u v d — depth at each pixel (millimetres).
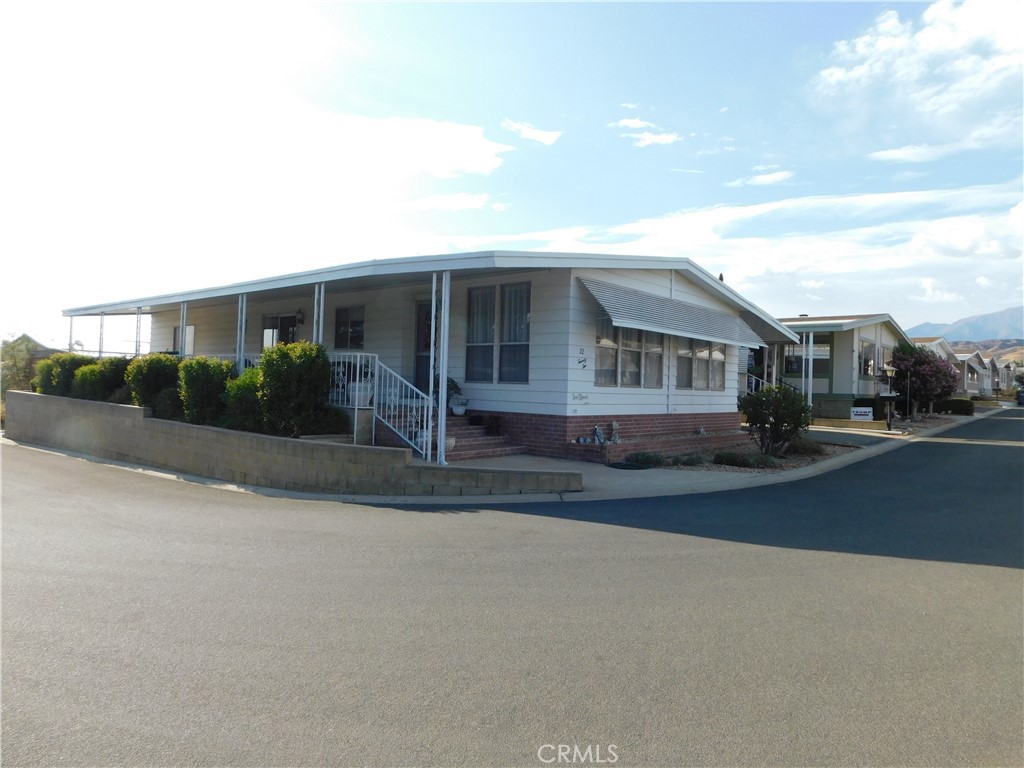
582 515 8719
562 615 5039
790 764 3178
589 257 12773
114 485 11445
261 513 8859
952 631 4848
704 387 18031
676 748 3297
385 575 5973
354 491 10484
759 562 6562
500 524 8125
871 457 16062
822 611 5219
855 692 3896
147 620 4855
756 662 4273
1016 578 6164
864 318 28438
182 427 13391
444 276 11625
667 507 9344
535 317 13484
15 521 8281
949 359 49500
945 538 7719
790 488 11211
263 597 5359
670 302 15672
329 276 13164
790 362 29422
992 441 20422
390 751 3227
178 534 7559
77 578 5852
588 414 13562
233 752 3191
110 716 3508
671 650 4438
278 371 12047
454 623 4848
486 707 3654
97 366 17719
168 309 22141
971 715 3654
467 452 12367
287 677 3971
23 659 4188
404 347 15727
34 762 3088
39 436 18844
